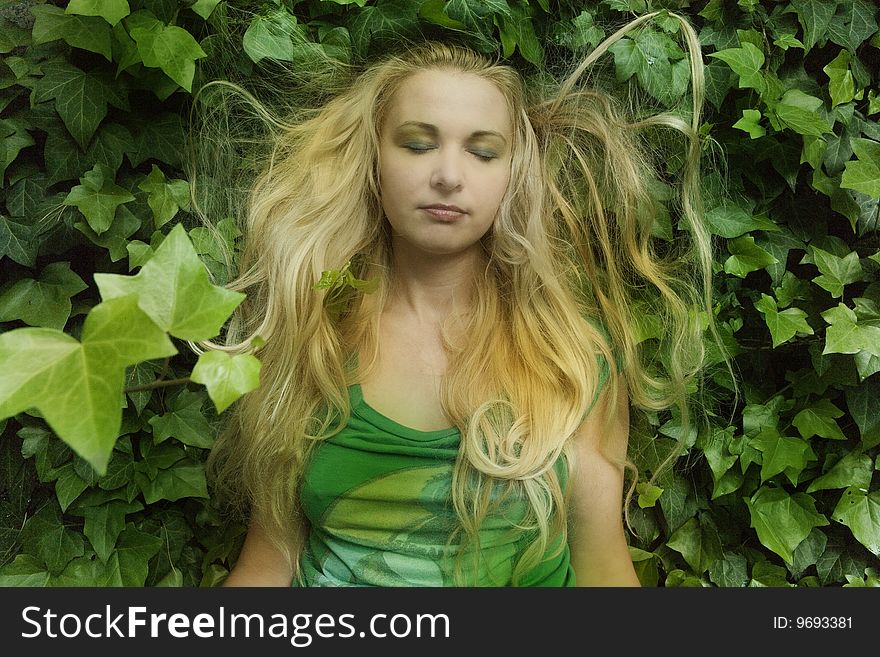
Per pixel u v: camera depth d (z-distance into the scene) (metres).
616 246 1.12
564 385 0.99
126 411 1.03
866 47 1.10
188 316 0.53
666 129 1.09
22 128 0.96
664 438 1.13
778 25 1.08
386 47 1.04
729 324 1.12
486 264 1.04
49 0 1.00
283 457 0.98
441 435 0.94
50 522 1.02
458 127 0.90
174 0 0.97
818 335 1.10
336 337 0.99
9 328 0.99
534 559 0.96
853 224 1.07
